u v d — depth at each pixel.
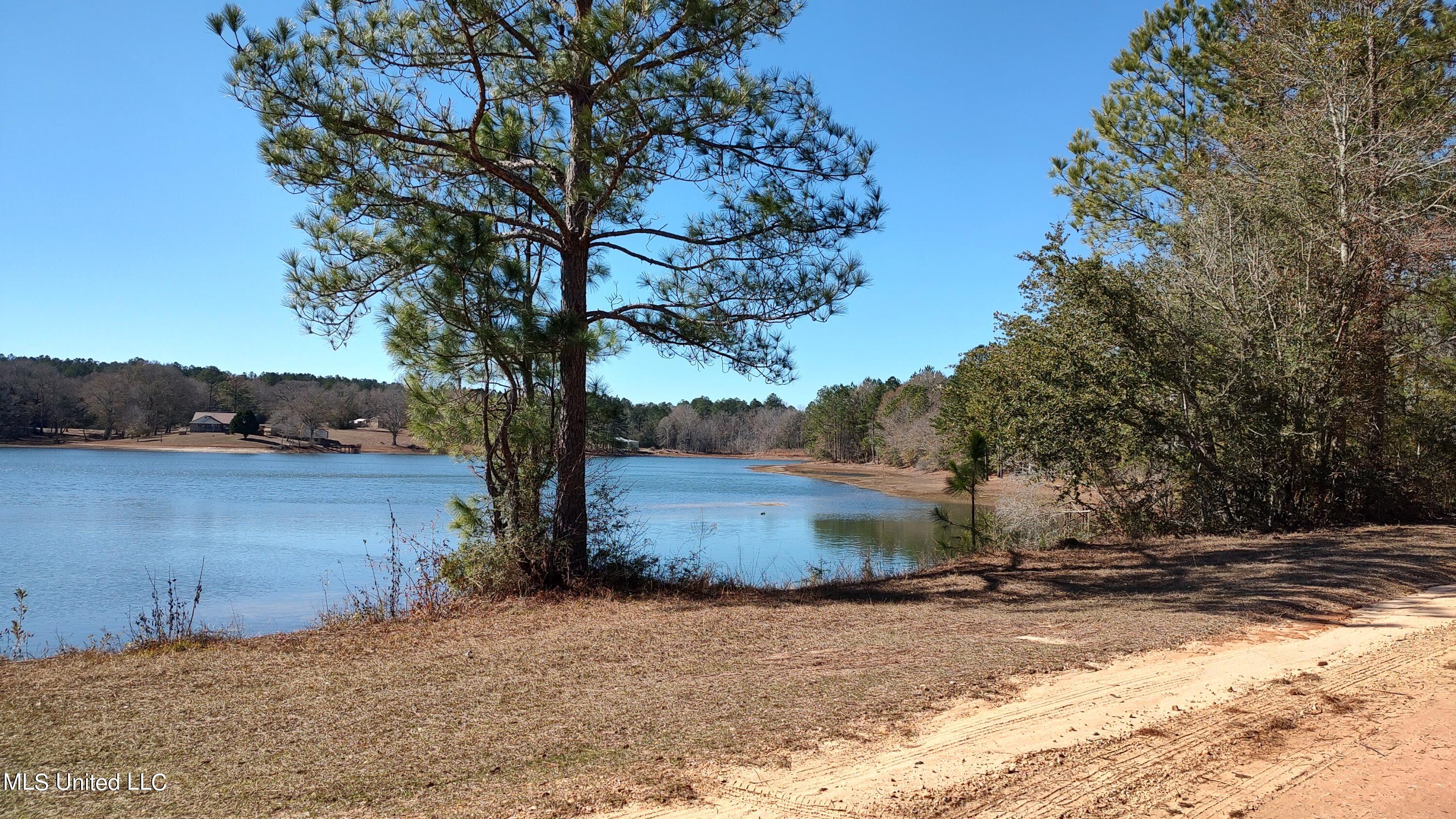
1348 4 16.62
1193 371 15.78
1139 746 4.66
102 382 98.38
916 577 12.05
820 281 10.91
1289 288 15.84
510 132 10.38
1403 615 8.07
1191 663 6.45
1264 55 17.80
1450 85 16.77
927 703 5.46
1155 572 11.03
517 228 11.43
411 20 9.13
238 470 59.28
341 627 8.84
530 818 3.82
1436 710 5.16
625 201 11.35
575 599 10.16
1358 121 15.77
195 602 9.43
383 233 10.27
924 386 79.44
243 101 8.81
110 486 42.69
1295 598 8.80
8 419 90.62
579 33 8.96
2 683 6.34
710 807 3.92
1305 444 15.84
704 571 13.66
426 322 10.02
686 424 128.12
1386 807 3.82
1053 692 5.70
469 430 11.25
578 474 11.08
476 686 6.09
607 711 5.39
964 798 3.99
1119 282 15.37
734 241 11.11
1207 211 16.98
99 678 6.50
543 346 9.86
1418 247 14.83
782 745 4.73
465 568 10.70
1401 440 16.94
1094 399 15.16
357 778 4.32
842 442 98.94
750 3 9.36
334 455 93.31
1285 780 4.16
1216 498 15.99
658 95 9.57
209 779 4.34
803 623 8.32
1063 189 23.03
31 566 18.48
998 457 17.16
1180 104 21.48
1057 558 12.96
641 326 11.23
